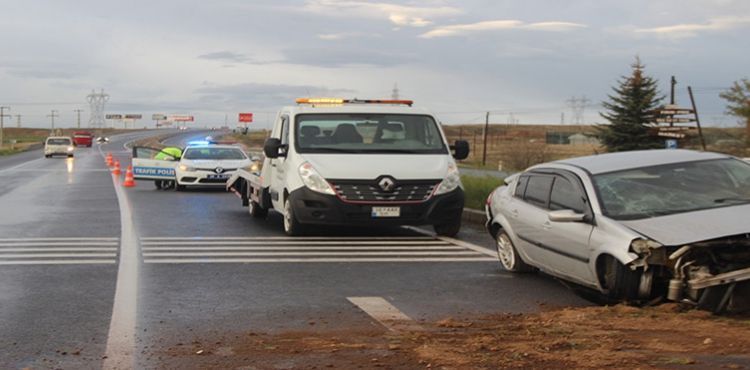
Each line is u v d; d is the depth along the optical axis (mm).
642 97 76062
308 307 8133
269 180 15805
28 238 13781
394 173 13500
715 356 5762
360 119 14562
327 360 5910
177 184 26656
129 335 6875
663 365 5512
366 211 13398
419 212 13562
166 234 14461
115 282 9516
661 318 7203
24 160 62000
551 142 124062
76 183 31391
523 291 9016
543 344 6238
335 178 13398
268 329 7109
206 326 7234
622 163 8930
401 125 14609
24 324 7305
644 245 7355
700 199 8156
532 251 9492
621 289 7617
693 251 7301
